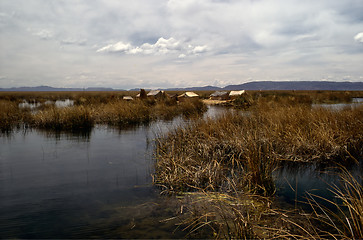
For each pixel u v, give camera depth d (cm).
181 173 459
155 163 553
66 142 786
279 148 593
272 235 268
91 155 628
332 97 3238
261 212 320
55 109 1179
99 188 412
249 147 503
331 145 571
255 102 1891
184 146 638
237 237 267
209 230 284
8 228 284
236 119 909
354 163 518
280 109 1052
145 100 2011
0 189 405
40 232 276
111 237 268
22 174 481
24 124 1141
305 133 646
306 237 257
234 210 308
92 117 1233
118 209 337
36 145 738
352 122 697
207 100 3116
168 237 268
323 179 443
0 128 1020
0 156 612
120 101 1759
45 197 375
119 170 509
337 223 292
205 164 518
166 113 1568
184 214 323
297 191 395
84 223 298
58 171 501
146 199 371
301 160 545
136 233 276
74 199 368
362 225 245
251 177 411
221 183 435
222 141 662
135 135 911
